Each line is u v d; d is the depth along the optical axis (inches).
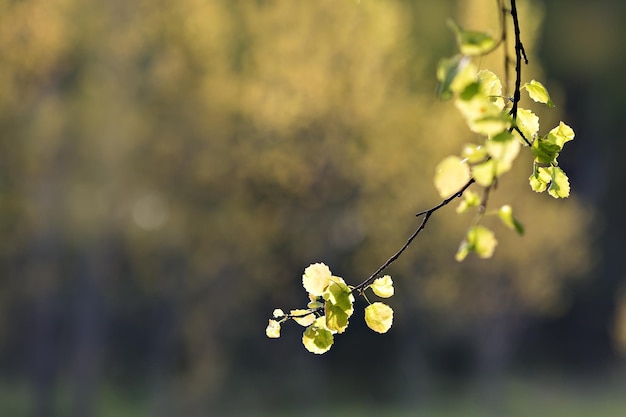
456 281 927.0
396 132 807.7
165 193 884.0
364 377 1285.7
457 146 813.9
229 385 1099.3
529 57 805.9
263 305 1121.4
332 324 80.4
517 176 868.6
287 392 1178.6
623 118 1475.1
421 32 1123.9
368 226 867.4
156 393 1034.7
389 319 80.4
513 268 923.4
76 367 1008.9
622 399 1236.5
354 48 771.4
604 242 1471.5
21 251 935.0
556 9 1422.2
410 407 1209.4
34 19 759.7
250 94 786.8
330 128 792.3
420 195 841.5
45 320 1064.8
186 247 921.5
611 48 1435.8
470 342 1332.4
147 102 856.9
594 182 1492.4
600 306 1459.2
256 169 826.8
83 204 863.7
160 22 817.5
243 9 816.9
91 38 815.1
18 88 786.8
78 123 842.2
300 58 768.9
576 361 1460.4
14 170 828.6
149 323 1195.3
